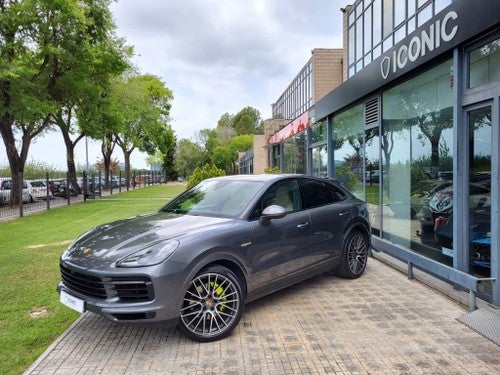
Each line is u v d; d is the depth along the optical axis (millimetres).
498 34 4719
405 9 8570
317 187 5840
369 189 9344
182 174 85250
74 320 4688
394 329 4285
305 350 3836
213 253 4062
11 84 18031
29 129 21672
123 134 39906
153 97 52406
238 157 62594
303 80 23203
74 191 28312
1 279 6375
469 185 5406
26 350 3975
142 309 3633
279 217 4543
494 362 3561
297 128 18062
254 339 4090
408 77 7195
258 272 4527
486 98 4863
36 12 18609
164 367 3557
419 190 7062
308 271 5301
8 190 20250
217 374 3426
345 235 5926
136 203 21875
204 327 3996
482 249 5191
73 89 22047
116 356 3777
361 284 5902
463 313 4711
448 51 5590
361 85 9008
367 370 3451
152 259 3742
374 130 8984
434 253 6578
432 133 6602
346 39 12992
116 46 23828
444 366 3498
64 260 4160
